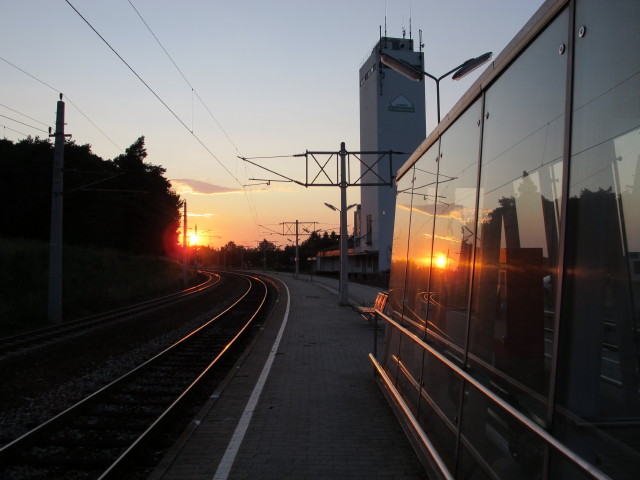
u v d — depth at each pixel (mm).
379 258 56500
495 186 3482
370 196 58688
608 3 2148
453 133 4664
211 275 79125
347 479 4672
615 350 2043
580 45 2379
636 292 1954
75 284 26516
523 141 3037
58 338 14406
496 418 3182
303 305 25000
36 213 41688
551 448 2428
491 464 3211
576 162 2395
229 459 5141
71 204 43562
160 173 65250
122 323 18312
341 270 24328
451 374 4234
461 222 4273
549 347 2570
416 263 6012
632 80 1979
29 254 25953
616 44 2090
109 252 39938
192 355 11758
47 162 42000
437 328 4801
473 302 3799
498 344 3250
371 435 5879
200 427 6176
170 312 23062
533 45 2914
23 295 21250
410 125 56312
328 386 8242
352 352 11523
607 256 2121
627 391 1985
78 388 8672
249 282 55719
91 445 5715
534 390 2715
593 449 2166
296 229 64438
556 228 2572
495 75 3498
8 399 7824
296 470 4871
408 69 16750
